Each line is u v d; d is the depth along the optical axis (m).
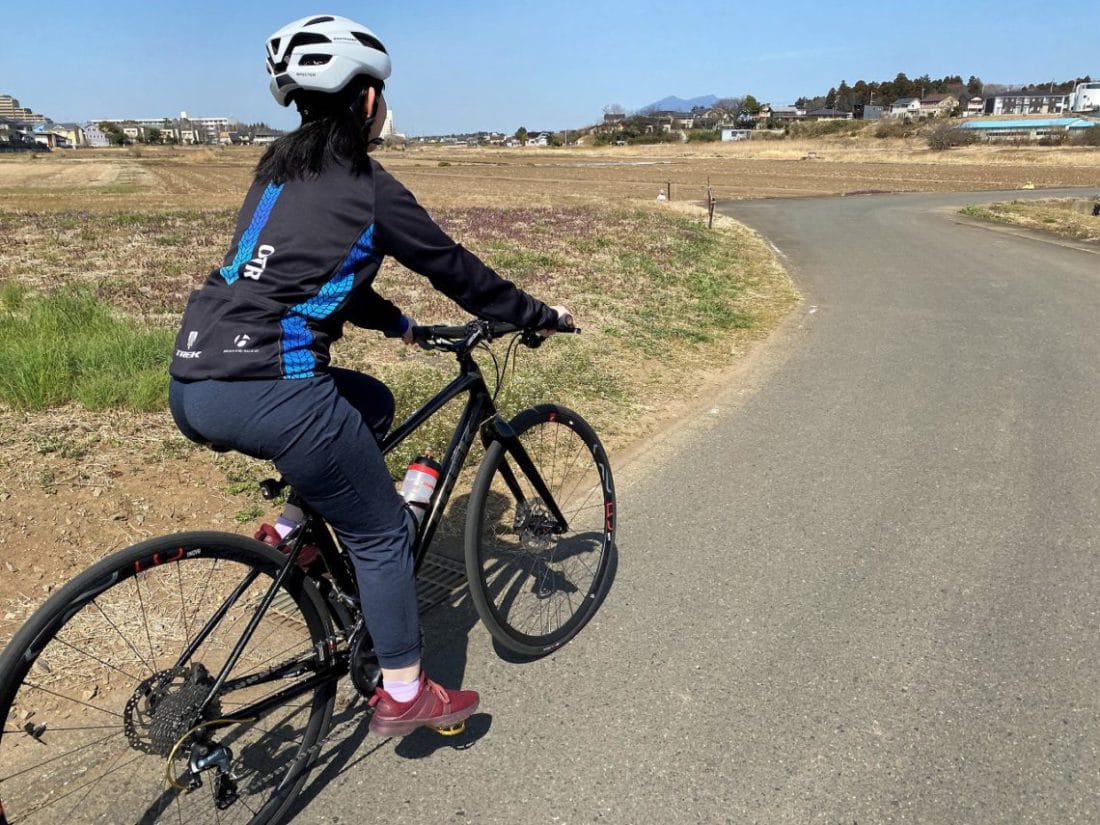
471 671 3.03
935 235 20.06
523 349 7.23
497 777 2.53
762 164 72.06
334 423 2.05
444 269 2.21
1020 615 3.40
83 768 2.46
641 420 5.82
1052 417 5.95
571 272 11.39
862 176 54.38
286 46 2.06
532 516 3.13
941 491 4.65
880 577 3.71
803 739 2.69
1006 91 181.50
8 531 3.61
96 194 32.12
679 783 2.50
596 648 3.18
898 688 2.94
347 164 2.06
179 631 2.86
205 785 2.39
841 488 4.69
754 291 11.62
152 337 5.89
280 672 2.34
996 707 2.83
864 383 6.86
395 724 2.39
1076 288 11.76
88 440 4.49
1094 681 2.97
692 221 21.47
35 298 7.75
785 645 3.20
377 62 2.09
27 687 2.72
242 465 4.40
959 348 8.11
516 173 56.44
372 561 2.28
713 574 3.74
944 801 2.43
